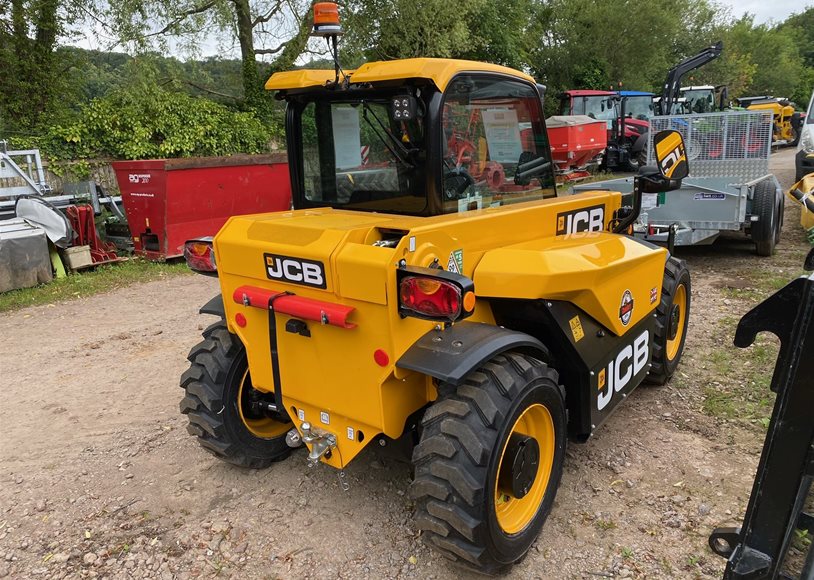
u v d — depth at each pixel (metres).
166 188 8.70
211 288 7.81
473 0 15.44
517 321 2.94
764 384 4.14
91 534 2.96
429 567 2.63
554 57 29.34
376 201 2.95
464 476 2.21
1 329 6.39
